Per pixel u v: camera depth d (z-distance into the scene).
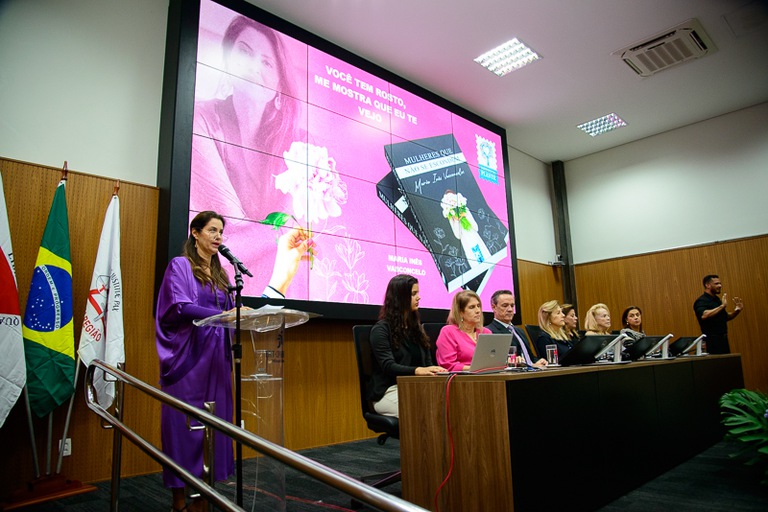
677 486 2.54
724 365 4.01
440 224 5.12
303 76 4.20
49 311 2.66
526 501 1.75
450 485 1.92
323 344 4.08
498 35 4.64
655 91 5.70
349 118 4.49
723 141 6.29
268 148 3.82
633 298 6.77
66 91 3.21
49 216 2.81
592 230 7.27
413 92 5.19
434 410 2.01
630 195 6.98
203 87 3.54
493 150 6.06
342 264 4.13
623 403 2.51
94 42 3.37
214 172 3.47
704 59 5.11
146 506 2.34
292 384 3.82
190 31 3.53
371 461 3.26
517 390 1.82
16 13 3.09
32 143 3.03
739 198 6.10
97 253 3.00
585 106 5.99
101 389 2.80
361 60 4.72
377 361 2.47
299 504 2.32
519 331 3.40
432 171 5.19
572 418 2.09
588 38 4.73
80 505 2.36
